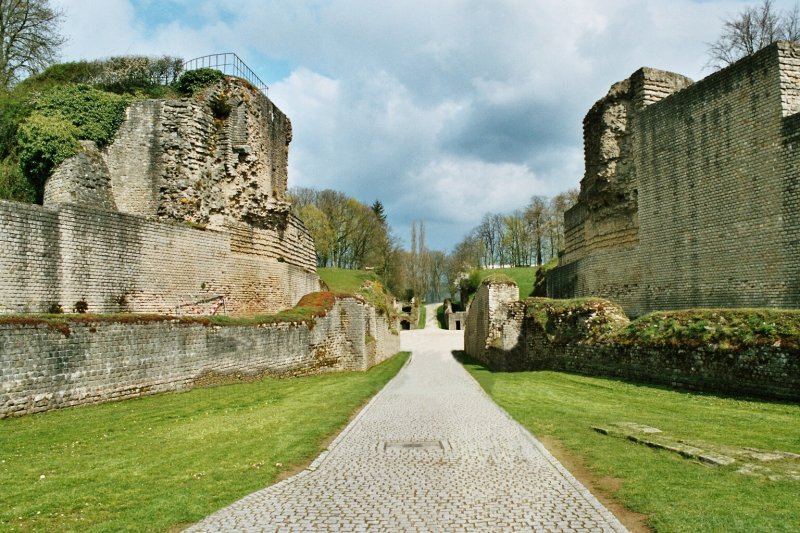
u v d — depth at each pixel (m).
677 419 11.91
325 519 6.48
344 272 66.88
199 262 23.47
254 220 28.48
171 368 16.77
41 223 16.59
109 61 28.64
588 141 31.83
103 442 10.48
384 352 36.34
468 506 6.91
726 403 13.47
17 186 21.48
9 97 24.25
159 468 8.73
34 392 12.60
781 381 13.16
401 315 81.62
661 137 25.59
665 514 6.21
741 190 21.58
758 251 20.89
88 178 22.39
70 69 28.45
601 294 29.78
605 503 6.95
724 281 22.28
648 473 7.87
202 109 26.00
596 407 14.14
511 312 26.27
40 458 9.30
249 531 6.12
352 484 7.94
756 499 6.57
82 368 13.82
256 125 28.64
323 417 13.02
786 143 19.86
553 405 14.68
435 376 24.03
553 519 6.40
